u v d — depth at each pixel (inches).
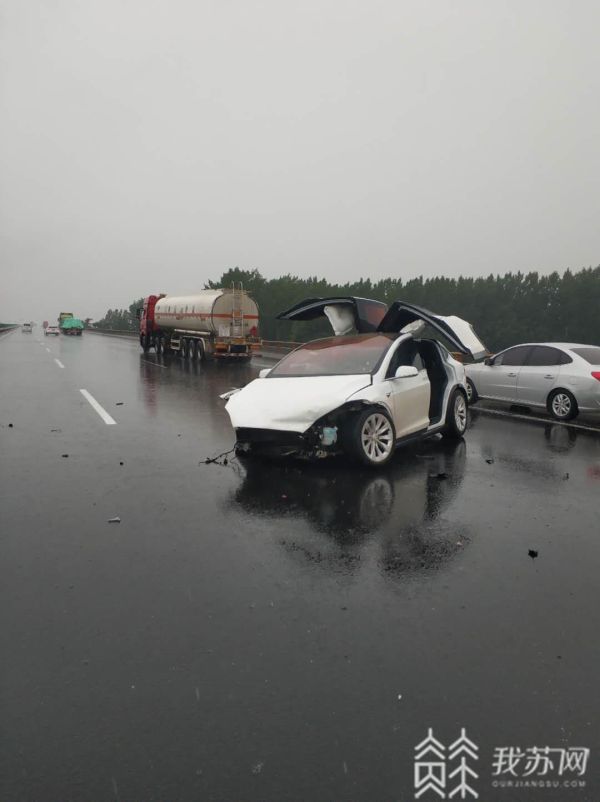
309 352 305.7
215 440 324.2
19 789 81.4
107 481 238.1
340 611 129.8
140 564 154.9
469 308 5374.0
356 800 80.1
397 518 192.5
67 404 465.1
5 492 221.6
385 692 101.8
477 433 353.4
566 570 152.1
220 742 90.1
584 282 5354.3
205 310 960.3
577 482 239.1
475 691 102.3
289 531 180.2
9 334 3088.1
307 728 93.0
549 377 403.5
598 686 104.0
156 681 104.7
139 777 83.6
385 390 264.4
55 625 123.5
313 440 248.8
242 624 124.1
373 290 5900.6
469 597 136.7
